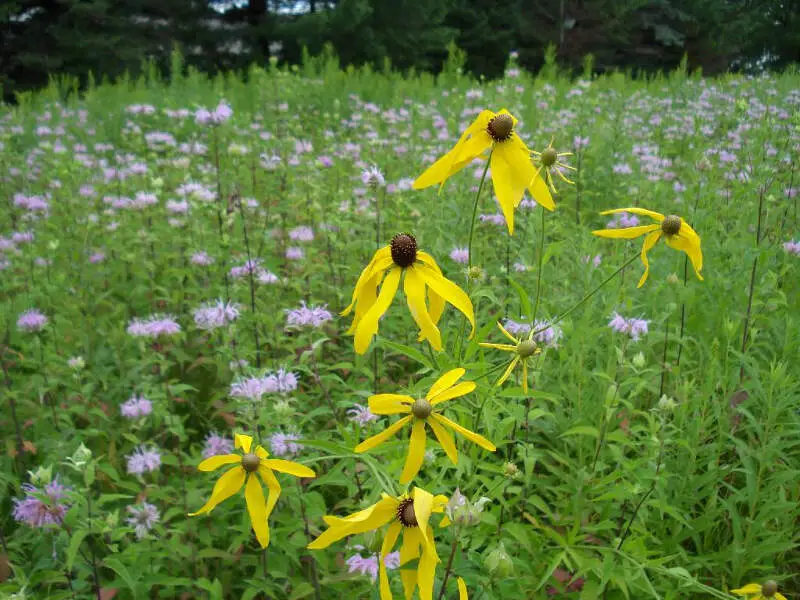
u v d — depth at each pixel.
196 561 2.89
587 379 3.32
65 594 2.62
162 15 27.06
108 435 3.59
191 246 5.05
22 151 9.57
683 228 2.13
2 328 4.34
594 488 2.72
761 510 2.82
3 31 26.16
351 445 2.58
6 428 3.74
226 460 1.83
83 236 5.64
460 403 2.62
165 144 8.06
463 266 4.06
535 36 32.69
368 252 5.16
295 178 6.20
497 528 2.59
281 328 4.29
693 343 3.92
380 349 4.07
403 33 27.19
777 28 29.42
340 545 2.89
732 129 8.56
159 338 3.70
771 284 3.93
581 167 7.01
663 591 2.72
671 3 38.47
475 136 2.13
